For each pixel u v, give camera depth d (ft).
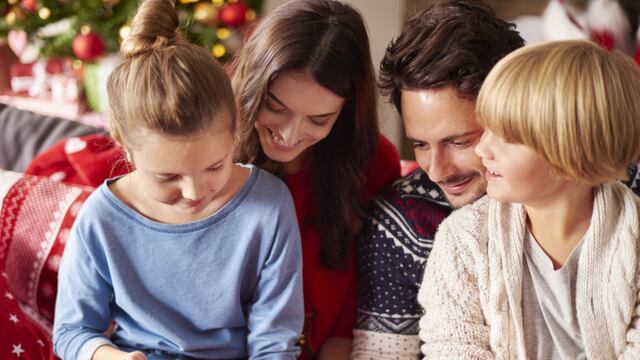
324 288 4.16
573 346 3.30
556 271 3.25
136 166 3.17
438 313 3.47
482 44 3.38
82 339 3.47
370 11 9.64
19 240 4.33
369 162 4.11
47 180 4.50
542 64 2.84
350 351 4.21
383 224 3.96
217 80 3.14
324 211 4.03
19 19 7.05
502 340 3.34
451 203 3.78
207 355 3.60
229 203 3.53
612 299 3.16
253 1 7.76
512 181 3.00
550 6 8.20
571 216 3.20
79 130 5.01
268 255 3.57
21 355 3.88
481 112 2.98
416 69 3.37
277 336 3.56
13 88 8.06
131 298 3.52
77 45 6.74
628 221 3.16
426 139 3.48
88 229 3.49
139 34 3.21
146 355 3.55
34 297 4.30
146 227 3.49
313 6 3.59
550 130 2.81
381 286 3.91
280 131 3.67
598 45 2.97
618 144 2.86
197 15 6.84
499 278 3.33
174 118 2.95
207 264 3.53
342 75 3.51
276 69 3.43
